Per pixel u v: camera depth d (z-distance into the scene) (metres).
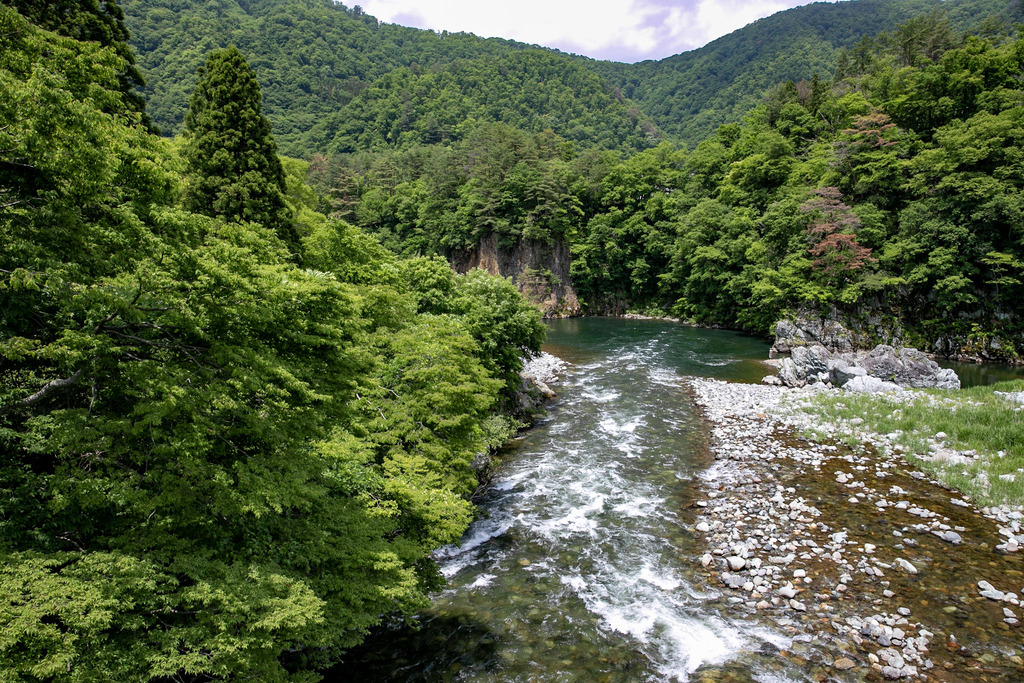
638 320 72.19
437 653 10.80
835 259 46.16
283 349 9.64
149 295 7.64
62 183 7.87
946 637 10.62
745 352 45.53
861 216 47.69
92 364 7.50
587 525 15.95
